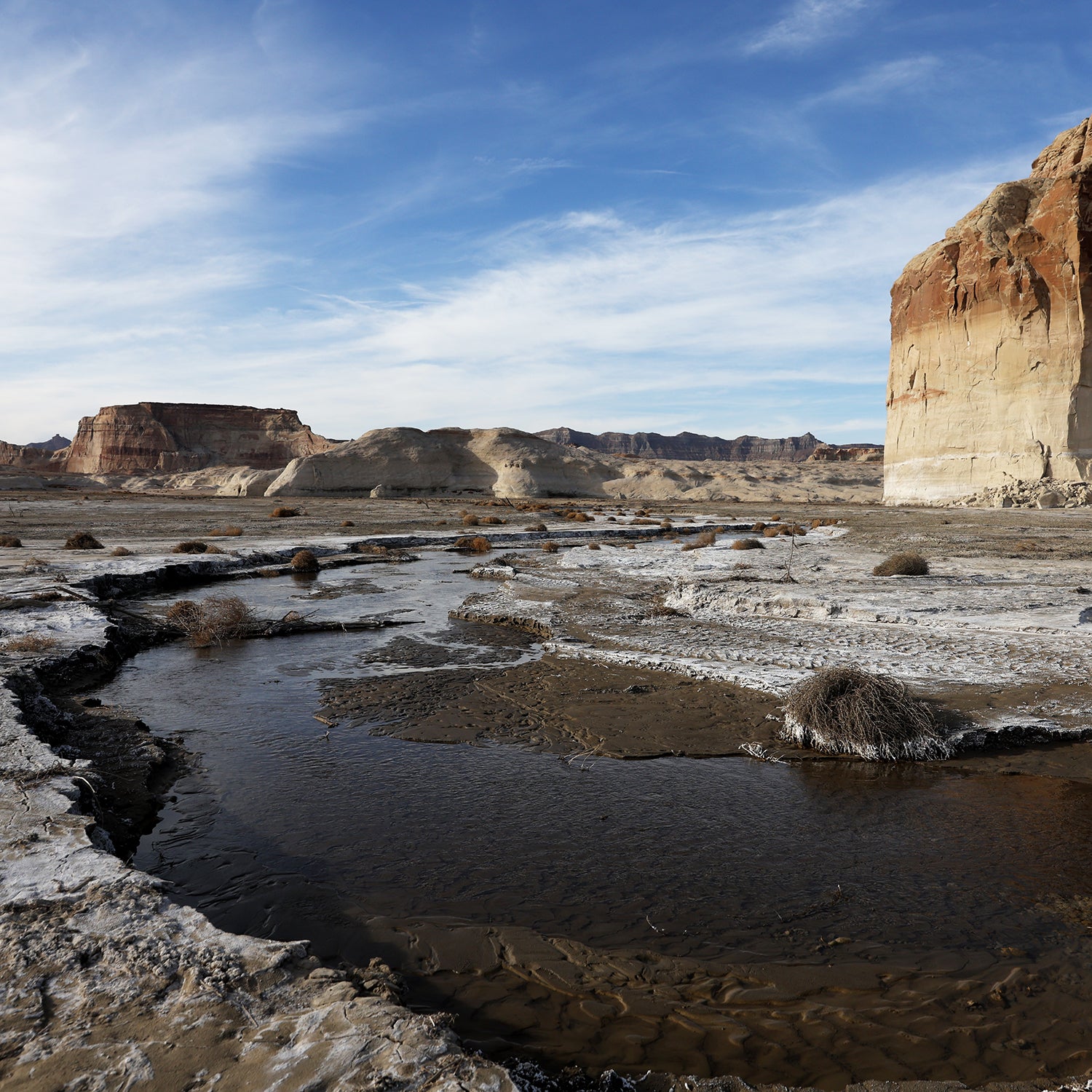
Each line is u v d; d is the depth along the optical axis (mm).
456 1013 3947
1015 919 4836
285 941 4418
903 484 67062
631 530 42438
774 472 154750
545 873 5512
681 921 4859
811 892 5219
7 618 14180
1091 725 8195
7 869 4676
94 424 175375
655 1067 3553
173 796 7047
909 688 9516
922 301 66062
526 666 11875
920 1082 3455
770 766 7688
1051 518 44156
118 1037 3197
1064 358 56906
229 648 13789
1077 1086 3412
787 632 13250
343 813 6621
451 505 74438
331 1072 2975
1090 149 63688
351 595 19938
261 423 183750
